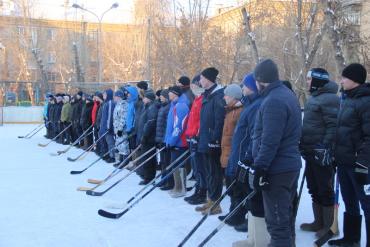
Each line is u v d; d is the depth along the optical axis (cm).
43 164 930
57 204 588
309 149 429
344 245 408
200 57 1791
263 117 333
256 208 377
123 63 3114
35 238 454
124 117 860
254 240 388
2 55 3050
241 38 1592
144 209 559
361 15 1142
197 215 530
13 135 1617
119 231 474
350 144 383
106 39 3425
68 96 1309
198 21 1844
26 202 599
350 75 378
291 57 1238
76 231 475
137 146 789
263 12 1513
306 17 1066
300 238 440
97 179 761
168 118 638
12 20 3008
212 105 523
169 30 2020
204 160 551
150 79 2114
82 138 1124
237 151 430
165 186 675
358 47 1028
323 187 438
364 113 369
